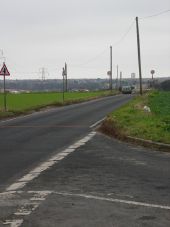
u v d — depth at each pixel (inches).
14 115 1525.6
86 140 810.2
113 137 858.8
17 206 358.9
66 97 3265.3
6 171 516.4
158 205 360.8
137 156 623.5
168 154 642.2
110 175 487.5
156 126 905.5
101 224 309.4
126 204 364.2
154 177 476.4
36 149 697.6
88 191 411.5
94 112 1598.2
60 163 565.9
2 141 803.4
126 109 1453.0
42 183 447.8
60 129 1015.6
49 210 346.3
